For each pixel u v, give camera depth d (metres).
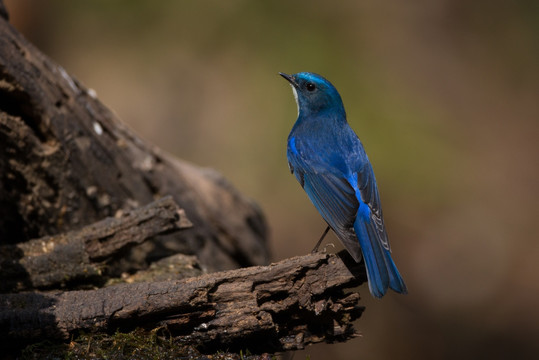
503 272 15.43
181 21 15.16
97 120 7.20
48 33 15.19
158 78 14.83
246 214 9.09
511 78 17.61
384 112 14.90
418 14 17.02
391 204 14.99
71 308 4.93
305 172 6.84
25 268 5.72
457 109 16.58
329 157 6.79
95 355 4.77
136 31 15.16
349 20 15.48
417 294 15.02
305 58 14.82
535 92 17.45
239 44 14.99
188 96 14.72
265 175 14.16
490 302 15.30
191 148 14.41
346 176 6.57
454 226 15.44
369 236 5.88
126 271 6.48
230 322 4.98
